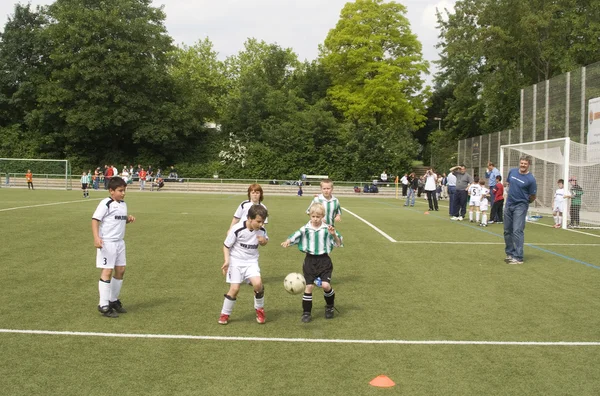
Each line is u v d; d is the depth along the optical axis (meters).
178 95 52.44
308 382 4.33
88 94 47.19
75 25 46.59
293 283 5.95
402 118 53.84
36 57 52.97
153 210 21.28
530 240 13.55
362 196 41.69
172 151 51.78
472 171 36.69
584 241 13.38
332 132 49.62
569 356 5.04
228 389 4.17
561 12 37.50
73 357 4.83
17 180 43.94
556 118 22.81
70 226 14.68
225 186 43.97
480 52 39.06
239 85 62.03
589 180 17.98
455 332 5.77
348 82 52.81
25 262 9.45
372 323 6.08
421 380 4.42
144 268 9.14
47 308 6.49
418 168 57.47
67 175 42.84
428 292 7.69
